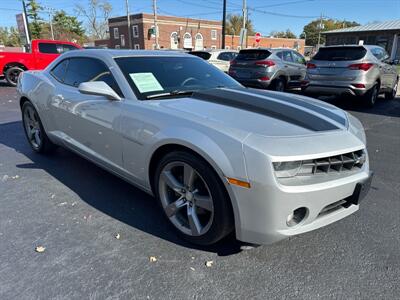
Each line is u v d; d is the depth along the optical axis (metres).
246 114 2.40
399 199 3.32
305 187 1.97
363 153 2.32
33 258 2.32
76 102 3.34
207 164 2.17
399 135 5.87
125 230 2.69
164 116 2.45
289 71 10.53
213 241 2.33
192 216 2.41
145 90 2.89
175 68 3.36
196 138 2.18
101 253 2.39
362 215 2.99
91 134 3.21
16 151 4.72
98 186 3.54
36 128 4.50
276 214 1.97
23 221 2.81
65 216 2.91
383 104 9.23
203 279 2.14
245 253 2.41
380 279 2.17
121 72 2.99
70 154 4.60
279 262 2.32
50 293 2.00
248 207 2.02
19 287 2.04
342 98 9.74
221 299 1.98
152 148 2.49
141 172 2.70
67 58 3.85
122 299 1.96
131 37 52.12
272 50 10.13
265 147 1.96
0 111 7.84
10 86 13.23
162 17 51.22
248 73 10.18
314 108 2.67
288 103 2.68
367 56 7.77
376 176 3.93
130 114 2.69
